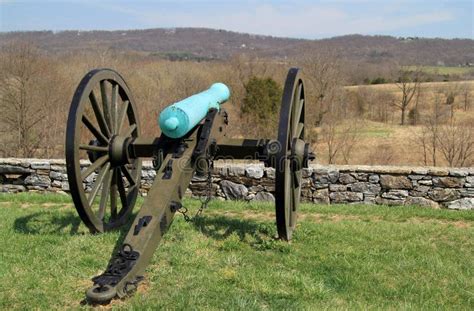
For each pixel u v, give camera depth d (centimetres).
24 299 355
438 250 482
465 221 609
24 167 748
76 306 344
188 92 1986
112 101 498
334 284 397
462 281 404
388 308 350
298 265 434
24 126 1510
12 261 429
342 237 516
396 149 1873
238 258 442
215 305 346
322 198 695
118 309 328
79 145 444
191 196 721
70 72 1858
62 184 744
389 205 679
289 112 436
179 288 372
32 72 1570
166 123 432
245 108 1953
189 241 483
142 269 361
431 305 361
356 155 1773
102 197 500
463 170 658
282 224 459
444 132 1647
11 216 591
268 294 367
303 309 342
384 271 426
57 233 515
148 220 383
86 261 428
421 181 669
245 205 667
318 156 1681
